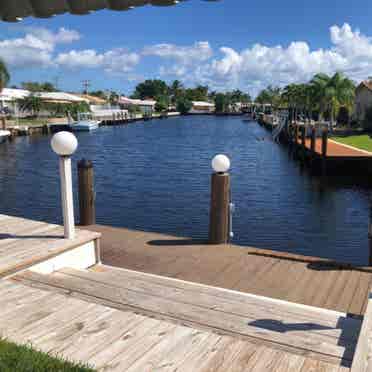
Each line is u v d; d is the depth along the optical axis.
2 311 2.49
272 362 1.96
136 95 112.69
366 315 2.07
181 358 1.99
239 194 14.27
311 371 1.88
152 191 14.70
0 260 3.20
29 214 11.67
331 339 2.26
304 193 14.43
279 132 37.72
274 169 20.30
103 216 11.13
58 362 1.88
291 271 4.10
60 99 48.34
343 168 17.30
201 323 2.43
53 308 2.53
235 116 96.94
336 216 11.21
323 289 3.67
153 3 1.70
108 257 4.50
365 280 3.86
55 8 1.85
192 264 4.30
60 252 3.50
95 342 2.14
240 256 4.54
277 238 9.29
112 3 1.75
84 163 5.64
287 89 52.00
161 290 3.03
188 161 23.42
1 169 20.58
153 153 27.48
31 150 28.69
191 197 13.59
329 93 32.38
